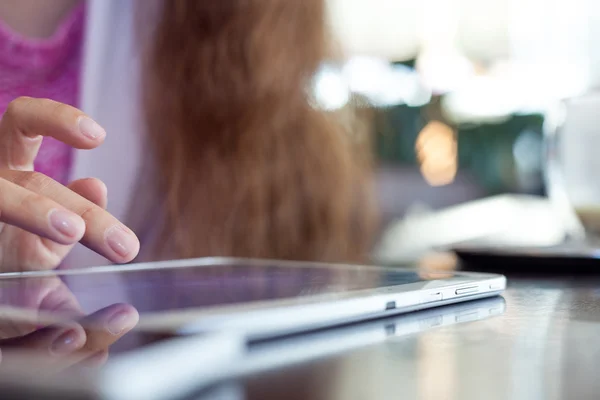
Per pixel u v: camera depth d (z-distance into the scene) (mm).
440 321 307
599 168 659
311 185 1315
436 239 1593
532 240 1037
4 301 302
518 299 397
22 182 445
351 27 2273
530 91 2275
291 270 470
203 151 1249
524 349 243
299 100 1344
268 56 1291
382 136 2090
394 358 227
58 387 145
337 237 1326
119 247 409
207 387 181
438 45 2426
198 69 1258
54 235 388
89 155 1161
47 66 1121
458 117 2262
